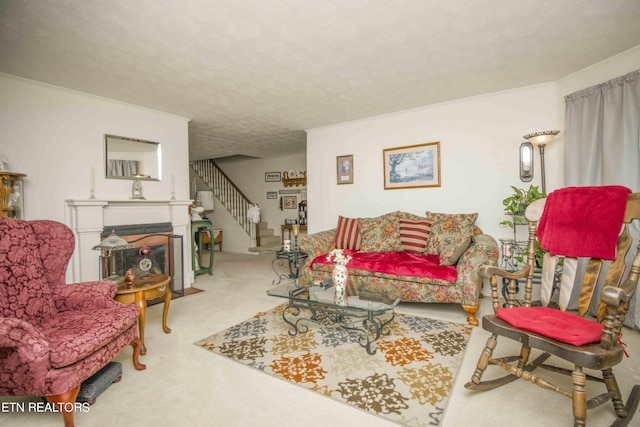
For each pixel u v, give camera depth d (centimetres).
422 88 333
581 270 293
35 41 223
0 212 251
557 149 324
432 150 394
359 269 326
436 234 349
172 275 392
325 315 289
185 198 422
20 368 136
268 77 295
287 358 211
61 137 309
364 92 341
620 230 158
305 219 767
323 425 146
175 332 258
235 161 884
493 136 356
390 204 430
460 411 154
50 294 190
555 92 323
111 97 340
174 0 181
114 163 350
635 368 190
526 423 145
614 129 255
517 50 252
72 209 312
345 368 197
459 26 215
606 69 272
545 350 137
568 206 177
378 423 146
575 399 129
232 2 184
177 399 167
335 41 232
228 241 804
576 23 214
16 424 152
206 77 291
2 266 170
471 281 271
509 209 312
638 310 237
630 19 210
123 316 180
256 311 312
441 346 226
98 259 322
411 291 299
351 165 461
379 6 191
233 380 185
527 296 191
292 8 191
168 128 404
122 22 202
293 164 778
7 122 276
